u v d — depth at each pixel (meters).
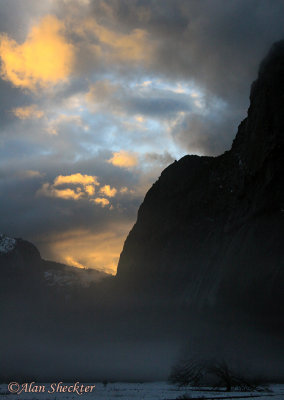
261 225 145.25
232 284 141.38
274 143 149.62
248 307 132.62
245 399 50.47
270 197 146.38
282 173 147.38
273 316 125.50
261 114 158.50
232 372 79.00
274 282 129.62
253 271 137.75
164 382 127.44
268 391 70.56
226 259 151.88
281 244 136.50
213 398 51.34
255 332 120.94
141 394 64.25
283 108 153.75
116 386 101.12
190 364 87.25
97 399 53.31
